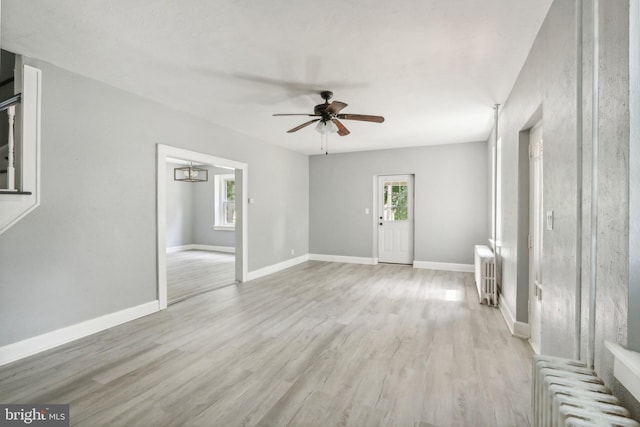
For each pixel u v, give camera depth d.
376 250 6.74
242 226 5.08
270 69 2.79
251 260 5.27
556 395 1.10
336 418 1.78
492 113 4.04
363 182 6.68
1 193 2.36
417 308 3.74
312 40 2.32
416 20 2.06
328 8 1.94
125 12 1.98
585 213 1.38
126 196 3.31
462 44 2.36
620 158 1.08
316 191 7.12
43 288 2.65
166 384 2.12
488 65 2.69
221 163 4.59
